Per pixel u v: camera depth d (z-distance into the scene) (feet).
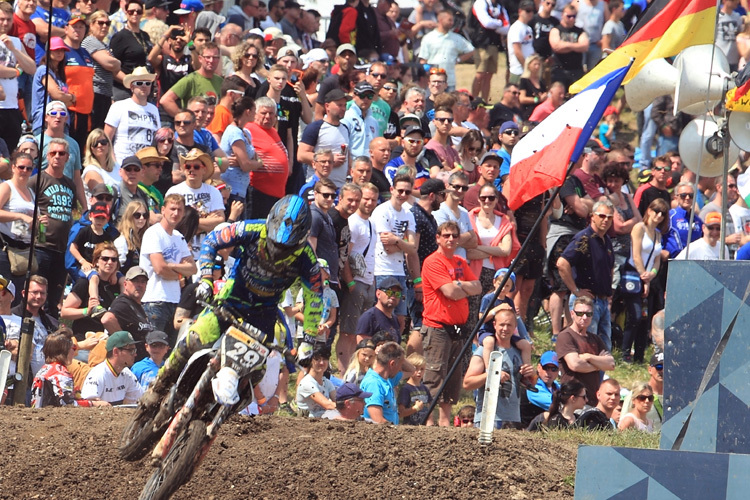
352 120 165.17
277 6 219.20
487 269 150.20
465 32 240.53
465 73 254.27
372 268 139.03
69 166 142.41
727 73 94.12
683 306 74.43
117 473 82.53
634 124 244.01
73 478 81.41
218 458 85.05
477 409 121.39
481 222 152.97
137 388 112.37
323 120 158.30
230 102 161.68
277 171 154.10
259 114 153.99
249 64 167.12
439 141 164.35
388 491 82.12
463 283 129.80
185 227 136.77
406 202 145.28
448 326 129.70
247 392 71.05
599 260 151.33
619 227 164.86
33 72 160.15
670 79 106.22
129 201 141.59
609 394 127.85
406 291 141.69
